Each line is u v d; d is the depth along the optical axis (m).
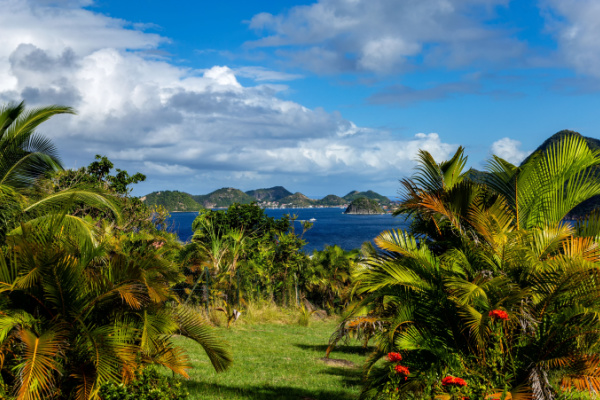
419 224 8.29
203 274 18.91
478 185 8.23
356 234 106.62
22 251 6.11
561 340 6.23
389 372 6.55
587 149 8.09
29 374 5.19
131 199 21.36
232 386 8.98
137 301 6.18
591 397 6.37
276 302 23.41
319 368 11.55
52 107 11.66
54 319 6.12
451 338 6.89
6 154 11.55
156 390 6.05
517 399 5.75
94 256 7.00
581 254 6.86
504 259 6.95
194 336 7.26
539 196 8.33
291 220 25.62
